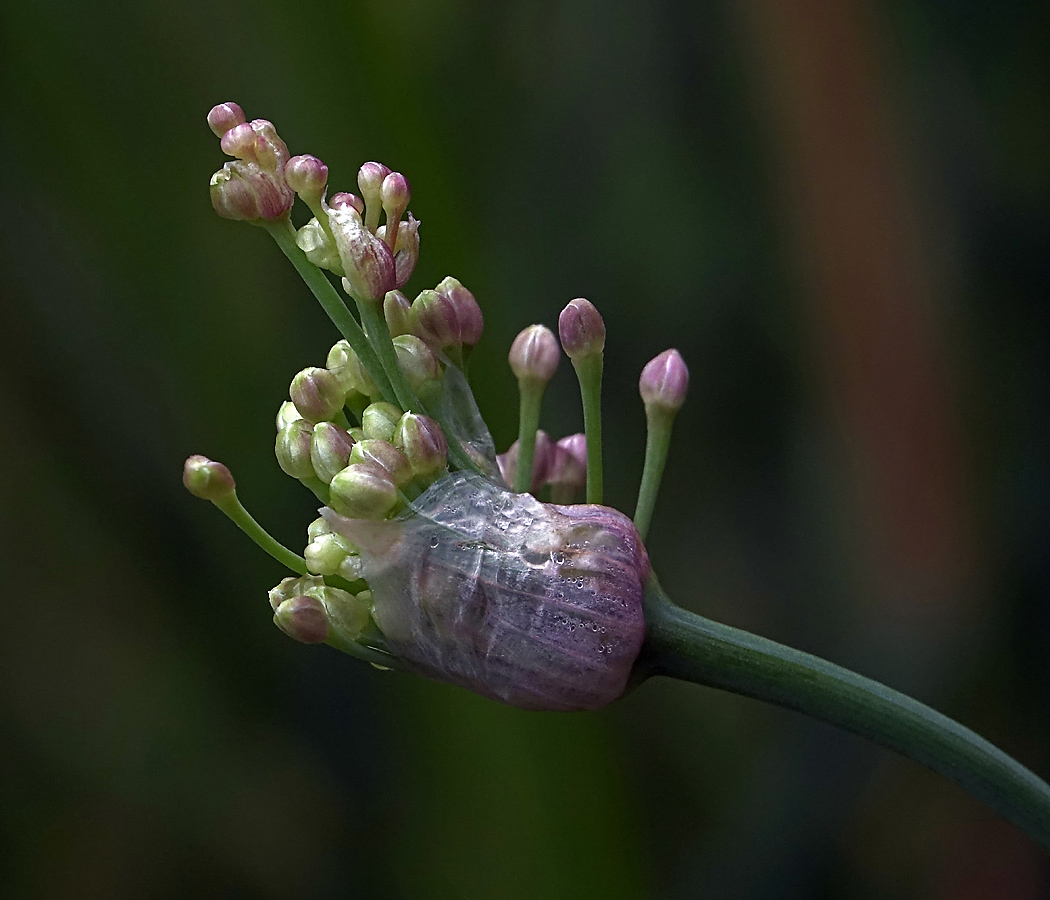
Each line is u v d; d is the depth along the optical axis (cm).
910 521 44
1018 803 31
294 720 48
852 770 45
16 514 46
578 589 31
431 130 37
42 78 38
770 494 56
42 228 40
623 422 57
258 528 31
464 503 31
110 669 49
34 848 50
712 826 52
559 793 37
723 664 31
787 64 43
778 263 52
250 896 50
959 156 51
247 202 31
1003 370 49
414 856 38
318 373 31
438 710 37
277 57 37
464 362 32
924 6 51
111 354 41
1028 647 44
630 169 56
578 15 54
